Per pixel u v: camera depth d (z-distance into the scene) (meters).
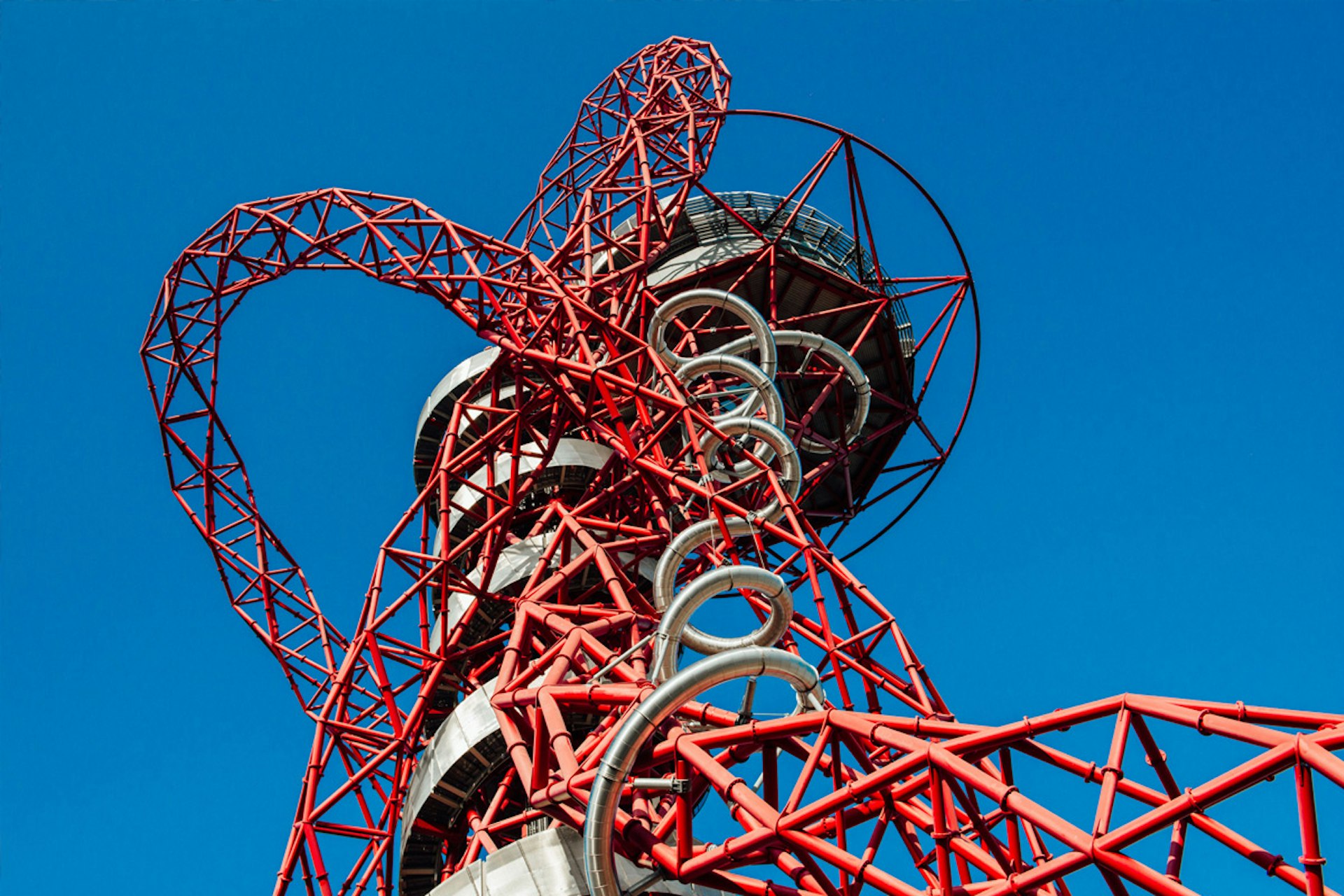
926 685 31.12
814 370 44.12
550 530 39.25
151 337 42.72
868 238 43.22
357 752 33.22
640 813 27.59
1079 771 22.03
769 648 23.44
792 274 43.19
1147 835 17.86
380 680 33.94
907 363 45.62
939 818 20.20
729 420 33.94
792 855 23.16
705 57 44.75
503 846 30.73
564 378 36.78
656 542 36.75
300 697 40.00
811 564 31.92
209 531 42.34
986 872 23.97
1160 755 19.64
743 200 45.88
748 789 21.77
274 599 41.72
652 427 36.78
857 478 47.38
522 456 41.06
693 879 22.62
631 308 39.50
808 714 22.34
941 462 44.47
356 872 31.03
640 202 41.59
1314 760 16.64
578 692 26.17
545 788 25.36
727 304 37.00
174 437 42.91
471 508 41.03
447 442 37.28
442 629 34.94
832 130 40.66
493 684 31.89
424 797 31.28
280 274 41.00
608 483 40.16
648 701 22.62
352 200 39.41
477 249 38.78
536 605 32.25
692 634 30.47
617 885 22.17
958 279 43.50
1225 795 17.39
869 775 21.00
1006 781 21.88
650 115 44.12
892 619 31.83
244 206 40.59
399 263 37.81
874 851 21.20
